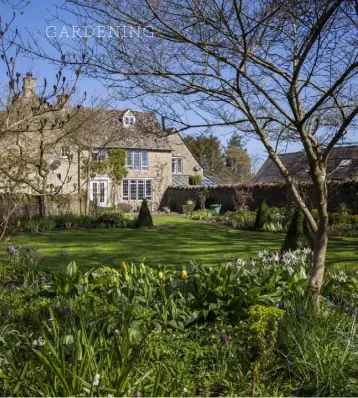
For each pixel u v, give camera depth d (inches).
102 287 204.8
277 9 150.0
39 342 137.7
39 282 276.2
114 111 872.3
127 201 1504.7
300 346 150.6
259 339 143.5
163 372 131.7
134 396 111.3
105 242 621.9
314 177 179.6
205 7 164.2
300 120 167.8
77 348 121.0
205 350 160.4
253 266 279.7
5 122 198.5
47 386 110.1
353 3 160.2
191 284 209.6
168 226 898.7
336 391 133.6
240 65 166.9
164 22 152.8
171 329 177.3
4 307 206.7
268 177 1307.8
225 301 195.0
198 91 176.4
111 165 1291.8
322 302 211.3
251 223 858.8
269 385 136.9
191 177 1611.7
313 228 192.2
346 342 155.0
